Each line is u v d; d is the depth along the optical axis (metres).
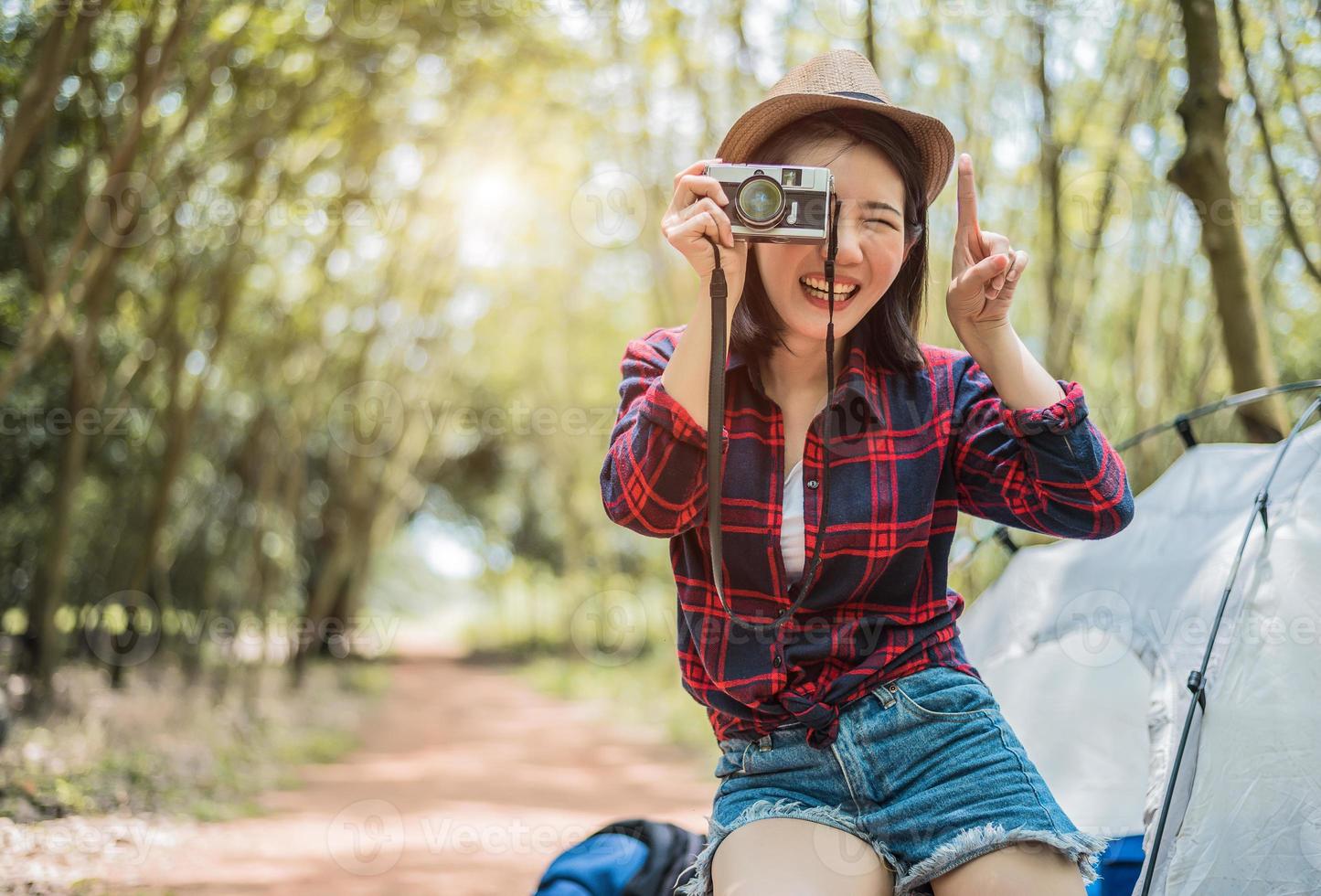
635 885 2.60
